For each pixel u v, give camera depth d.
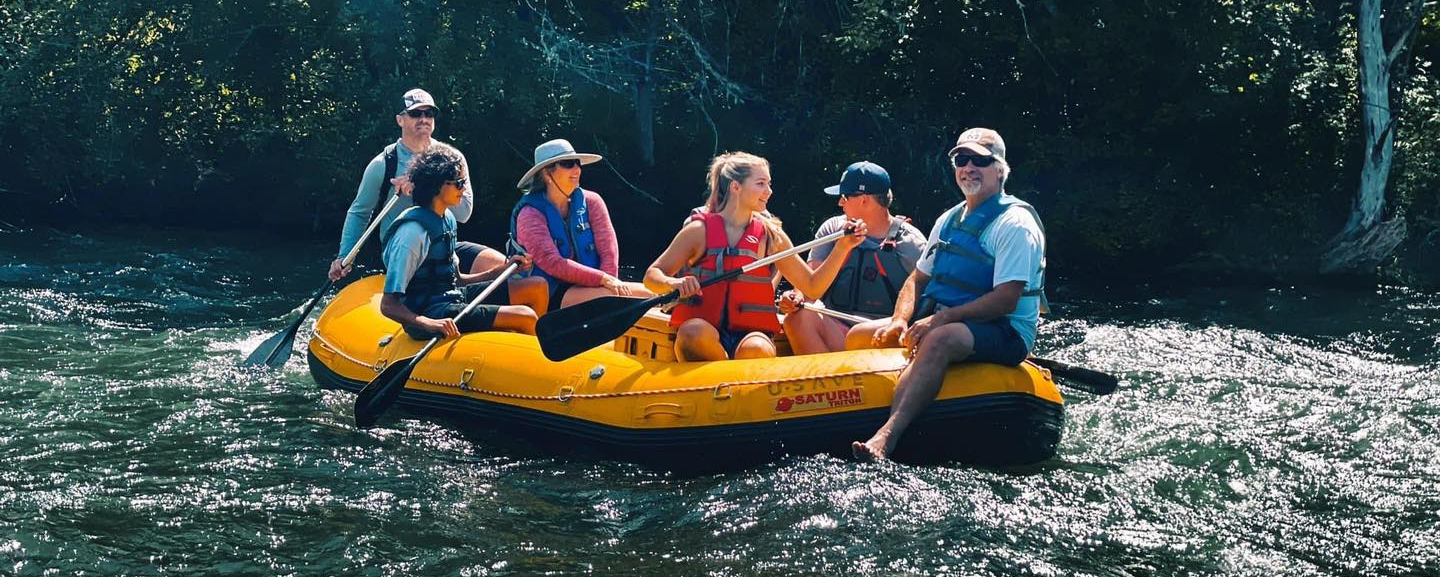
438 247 6.15
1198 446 5.61
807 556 4.38
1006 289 5.06
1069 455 5.47
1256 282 12.06
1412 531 4.69
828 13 15.20
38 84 14.56
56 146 14.62
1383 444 5.70
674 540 4.53
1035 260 5.12
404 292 6.06
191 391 6.47
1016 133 14.21
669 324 5.66
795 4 14.88
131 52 14.88
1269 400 6.53
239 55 15.02
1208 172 13.79
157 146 14.94
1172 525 4.71
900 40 13.77
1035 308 5.27
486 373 5.84
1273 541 4.59
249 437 5.68
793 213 14.41
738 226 5.56
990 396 5.09
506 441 5.68
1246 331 8.95
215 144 15.21
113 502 4.82
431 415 5.98
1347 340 8.86
